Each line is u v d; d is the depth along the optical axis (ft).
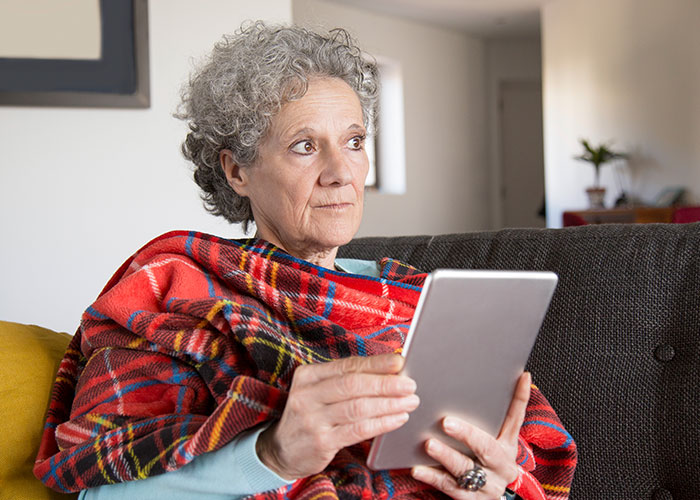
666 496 3.61
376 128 4.28
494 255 4.38
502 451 2.77
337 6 23.04
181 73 9.65
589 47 22.09
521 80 29.14
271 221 3.79
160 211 9.62
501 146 29.30
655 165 19.98
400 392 2.34
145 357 3.16
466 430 2.67
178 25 9.65
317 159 3.62
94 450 2.92
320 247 3.78
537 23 26.55
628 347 3.78
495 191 29.12
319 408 2.41
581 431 3.82
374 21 24.25
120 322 3.18
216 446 2.64
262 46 3.67
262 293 3.28
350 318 3.41
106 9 9.08
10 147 9.10
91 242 9.41
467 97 27.99
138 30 9.18
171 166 9.63
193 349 3.02
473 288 2.35
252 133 3.62
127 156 9.46
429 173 26.40
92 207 9.39
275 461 2.59
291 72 3.58
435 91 26.61
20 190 9.17
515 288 2.45
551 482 3.51
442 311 2.34
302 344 3.18
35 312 9.28
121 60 9.17
